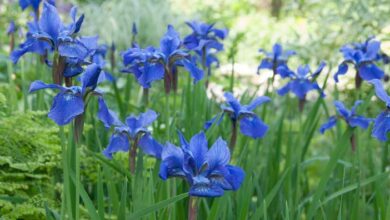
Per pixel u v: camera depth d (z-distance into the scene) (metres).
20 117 3.61
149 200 2.88
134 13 10.67
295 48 7.39
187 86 4.44
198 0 15.30
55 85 2.42
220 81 9.39
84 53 2.56
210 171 2.39
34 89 2.40
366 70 4.18
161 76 3.10
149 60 3.13
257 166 4.49
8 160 3.38
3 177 3.60
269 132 4.73
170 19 11.21
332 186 4.14
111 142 3.00
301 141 4.27
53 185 3.82
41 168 3.89
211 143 3.94
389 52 6.51
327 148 6.86
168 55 3.13
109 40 10.34
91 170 4.15
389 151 5.31
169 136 3.37
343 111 3.64
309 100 7.07
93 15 10.79
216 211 2.92
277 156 4.47
